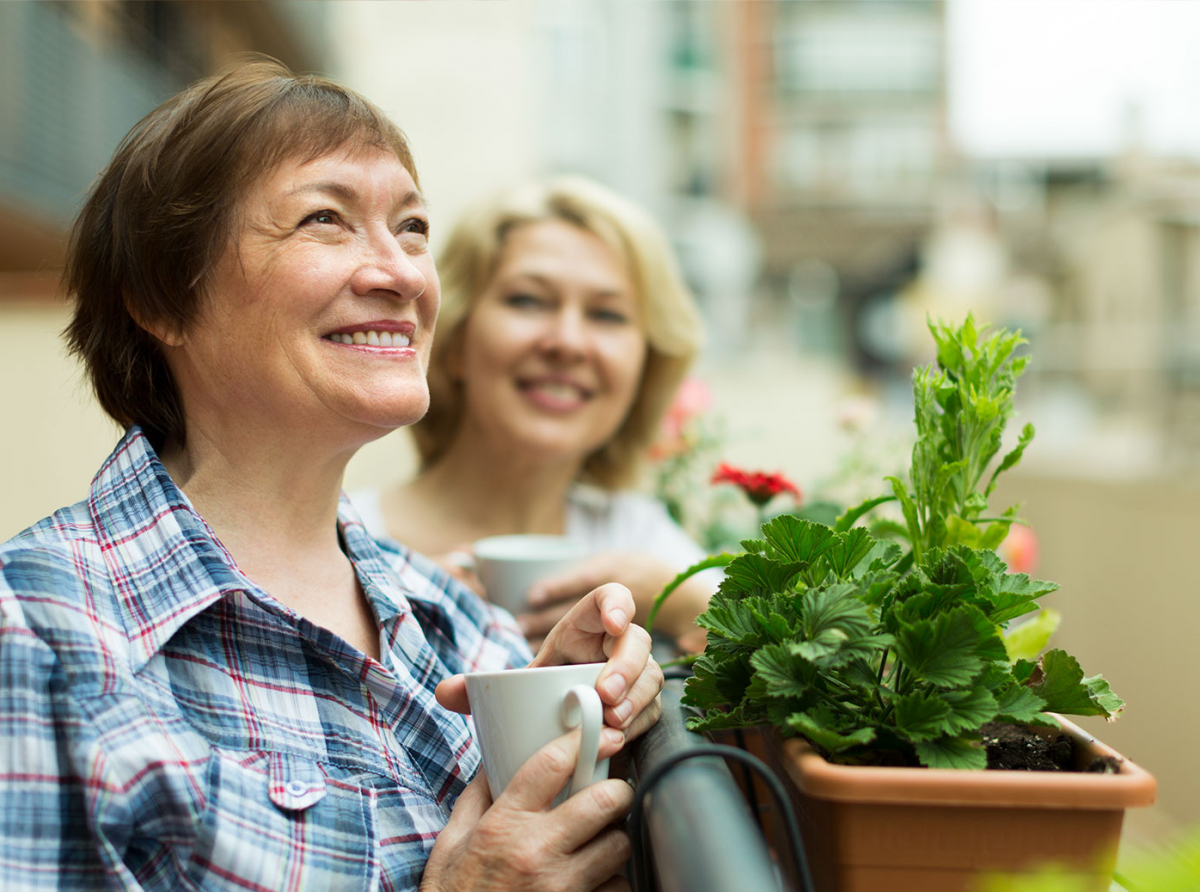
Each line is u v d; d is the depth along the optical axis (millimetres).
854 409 1941
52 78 4055
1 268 4195
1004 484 4211
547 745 815
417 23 5414
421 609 1162
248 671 898
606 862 812
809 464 2752
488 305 1821
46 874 733
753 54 22719
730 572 773
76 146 4234
